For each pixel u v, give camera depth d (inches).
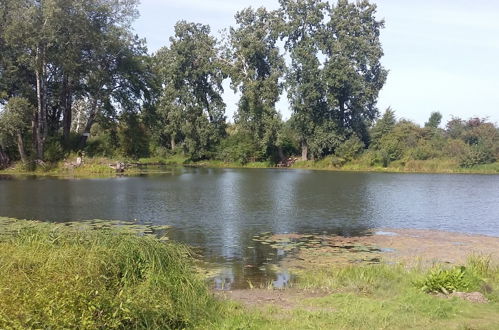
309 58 2219.5
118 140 2027.6
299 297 340.5
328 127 2277.3
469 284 337.4
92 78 1711.4
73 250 280.2
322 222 714.2
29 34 1492.4
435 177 1721.2
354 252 521.0
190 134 2496.3
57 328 215.6
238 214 772.0
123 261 282.8
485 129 2349.9
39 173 1561.3
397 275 394.9
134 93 1969.7
